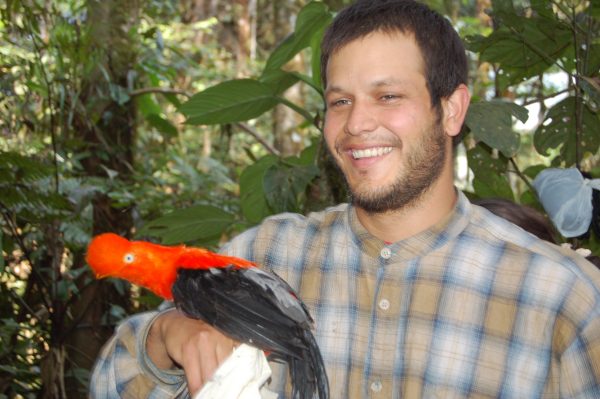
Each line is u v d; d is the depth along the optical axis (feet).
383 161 5.43
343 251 5.82
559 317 5.24
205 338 4.93
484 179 11.50
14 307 16.88
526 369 5.23
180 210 12.34
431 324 5.42
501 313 5.34
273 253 6.08
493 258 5.48
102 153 18.38
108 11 18.26
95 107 18.10
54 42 17.54
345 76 5.49
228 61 36.70
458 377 5.30
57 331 15.65
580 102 10.74
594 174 11.74
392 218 5.57
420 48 5.46
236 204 20.06
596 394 5.11
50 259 16.84
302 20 11.25
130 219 17.80
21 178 14.02
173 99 20.38
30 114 17.95
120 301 17.89
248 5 39.32
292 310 4.93
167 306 5.87
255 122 33.94
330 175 11.95
